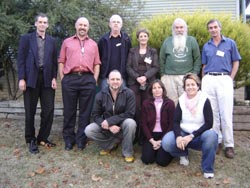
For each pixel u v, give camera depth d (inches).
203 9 320.2
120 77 189.0
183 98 180.9
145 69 207.0
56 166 185.3
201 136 172.2
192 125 177.0
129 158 189.5
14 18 295.0
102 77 212.2
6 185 167.6
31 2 313.0
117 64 209.6
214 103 196.7
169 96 208.8
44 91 203.3
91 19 299.9
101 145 197.5
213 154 169.6
